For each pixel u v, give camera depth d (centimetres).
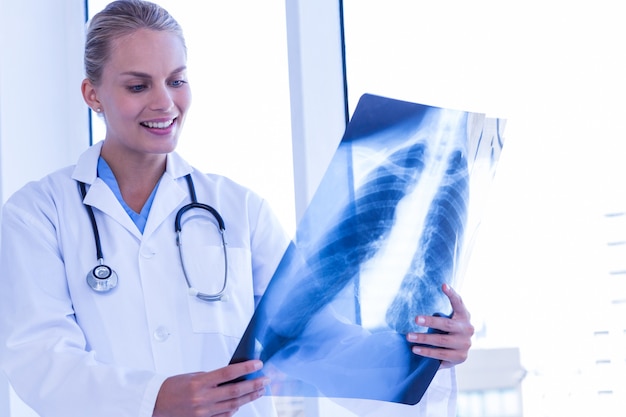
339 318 108
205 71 198
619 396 142
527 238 151
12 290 121
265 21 189
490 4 159
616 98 145
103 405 108
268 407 132
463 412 156
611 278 143
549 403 148
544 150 151
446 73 165
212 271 132
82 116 219
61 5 220
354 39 177
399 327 112
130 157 135
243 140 191
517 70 156
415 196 110
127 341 125
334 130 174
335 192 105
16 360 116
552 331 148
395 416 127
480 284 155
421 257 112
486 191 120
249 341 104
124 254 130
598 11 147
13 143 203
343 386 111
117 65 125
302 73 172
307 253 104
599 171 146
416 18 169
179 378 106
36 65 212
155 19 128
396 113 107
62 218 132
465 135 115
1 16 203
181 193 138
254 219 141
